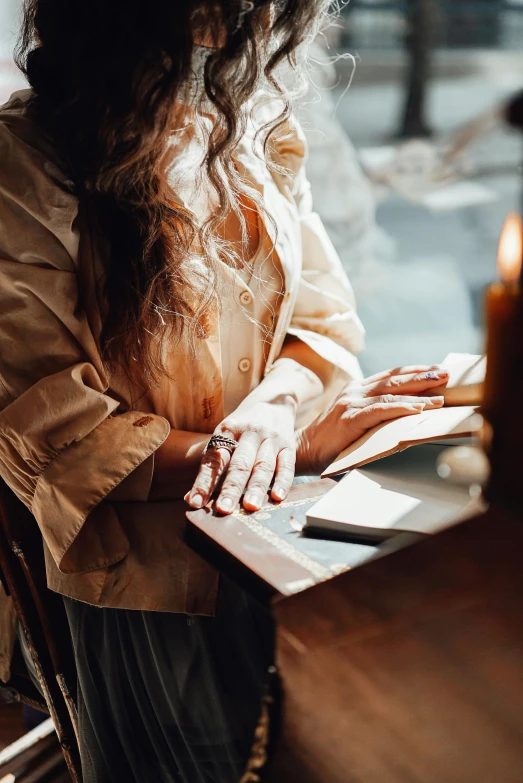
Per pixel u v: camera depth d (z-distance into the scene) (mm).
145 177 1043
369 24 6551
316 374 1333
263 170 1252
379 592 707
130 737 1164
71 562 1073
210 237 1106
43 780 1487
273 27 1005
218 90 982
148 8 932
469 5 6770
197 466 1142
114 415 1112
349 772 747
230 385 1287
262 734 750
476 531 686
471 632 677
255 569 810
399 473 949
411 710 705
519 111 607
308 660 724
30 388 1065
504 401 656
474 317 3406
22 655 1311
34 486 1085
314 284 1397
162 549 1099
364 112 5914
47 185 1050
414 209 4488
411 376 1097
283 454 1058
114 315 1079
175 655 1096
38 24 1030
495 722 695
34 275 1063
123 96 969
